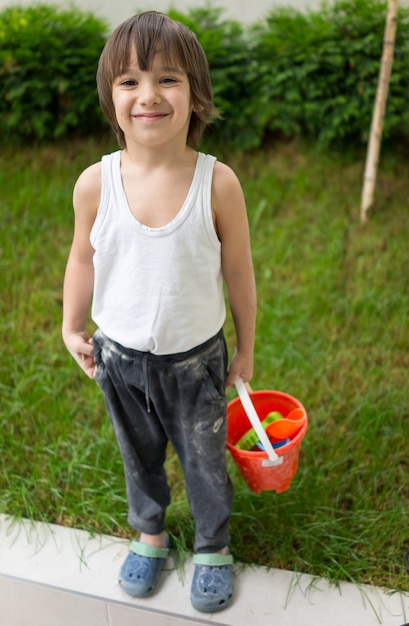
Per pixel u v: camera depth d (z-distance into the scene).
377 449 2.29
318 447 2.32
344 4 3.69
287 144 4.00
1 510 2.12
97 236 1.53
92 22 3.97
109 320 1.61
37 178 3.80
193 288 1.53
